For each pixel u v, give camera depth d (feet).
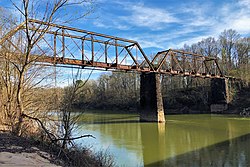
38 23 33.65
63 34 92.27
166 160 51.62
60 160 27.27
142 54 127.03
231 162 48.16
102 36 108.17
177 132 91.20
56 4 31.14
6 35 35.29
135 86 256.32
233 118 135.95
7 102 36.47
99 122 128.88
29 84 39.37
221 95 178.09
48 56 43.16
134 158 53.42
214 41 277.23
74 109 31.76
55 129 34.86
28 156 24.72
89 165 30.32
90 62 104.78
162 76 245.86
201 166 46.26
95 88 264.52
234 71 209.15
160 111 126.93
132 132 92.94
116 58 115.03
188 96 212.43
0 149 25.35
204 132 89.30
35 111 38.34
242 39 258.16
